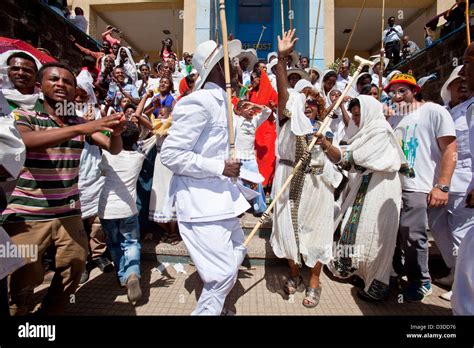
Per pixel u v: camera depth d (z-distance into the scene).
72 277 2.12
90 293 2.88
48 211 1.94
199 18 8.00
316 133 2.58
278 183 2.81
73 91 2.09
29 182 1.88
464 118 2.80
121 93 5.47
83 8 9.44
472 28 4.69
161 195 3.54
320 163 2.69
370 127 2.65
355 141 2.72
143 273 3.23
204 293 1.98
